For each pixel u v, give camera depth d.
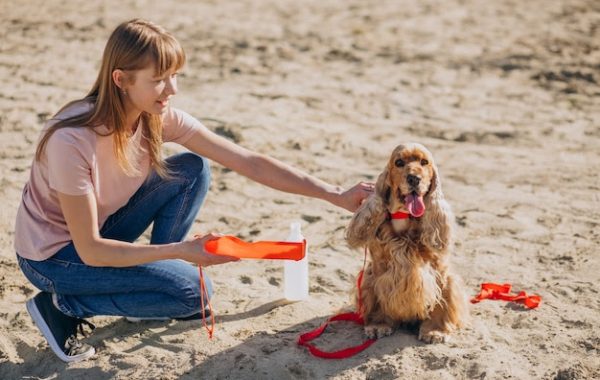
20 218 3.79
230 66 10.53
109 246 3.59
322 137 7.88
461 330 4.07
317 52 11.57
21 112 7.89
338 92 9.59
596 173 6.98
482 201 6.32
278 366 3.73
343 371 3.69
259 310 4.42
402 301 3.92
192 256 3.58
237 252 3.67
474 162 7.32
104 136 3.61
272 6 15.13
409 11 15.05
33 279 3.82
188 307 3.97
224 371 3.72
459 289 4.06
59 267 3.76
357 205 4.19
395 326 4.11
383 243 3.94
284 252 3.72
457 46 12.24
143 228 4.24
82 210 3.54
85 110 3.61
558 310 4.34
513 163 7.29
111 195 3.83
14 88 8.69
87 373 3.78
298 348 3.92
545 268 4.99
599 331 4.05
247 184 6.71
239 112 8.49
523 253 5.25
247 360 3.78
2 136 7.29
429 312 4.03
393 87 9.91
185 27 12.69
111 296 3.88
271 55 11.26
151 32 3.48
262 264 5.13
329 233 5.70
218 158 4.21
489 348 3.84
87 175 3.55
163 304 3.93
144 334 4.14
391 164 3.89
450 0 16.30
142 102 3.55
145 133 3.84
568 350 3.87
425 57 11.52
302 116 8.56
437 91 9.83
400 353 3.81
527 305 4.38
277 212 6.14
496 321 4.23
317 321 4.27
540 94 9.80
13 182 6.31
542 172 7.02
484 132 8.24
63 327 3.91
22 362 3.92
